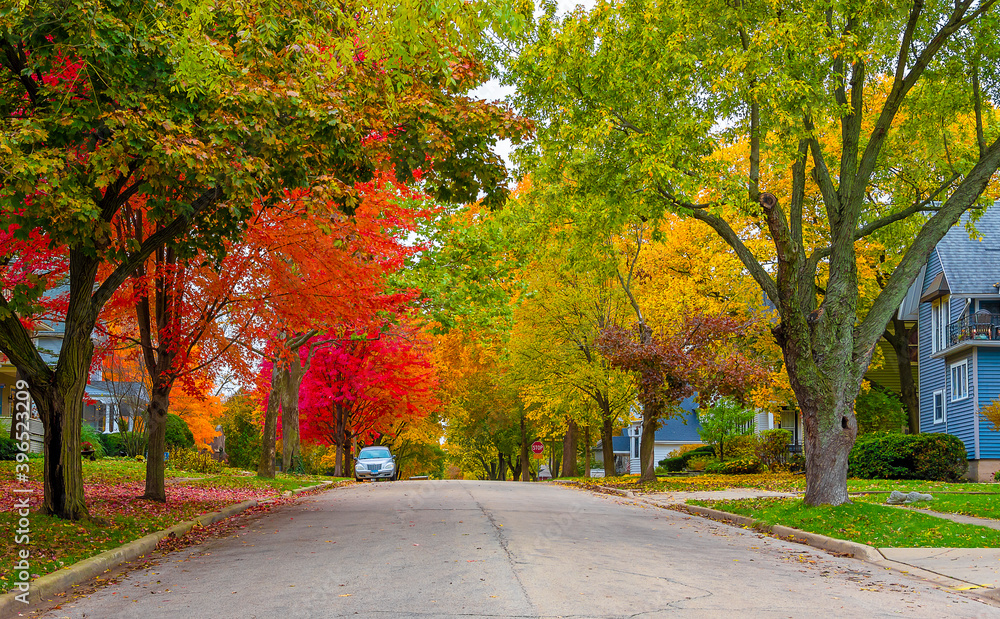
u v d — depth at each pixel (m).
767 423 50.53
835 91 17.03
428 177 13.51
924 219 19.45
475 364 47.81
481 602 7.20
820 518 14.08
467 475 76.94
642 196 16.75
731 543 12.66
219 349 17.80
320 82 10.95
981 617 7.38
